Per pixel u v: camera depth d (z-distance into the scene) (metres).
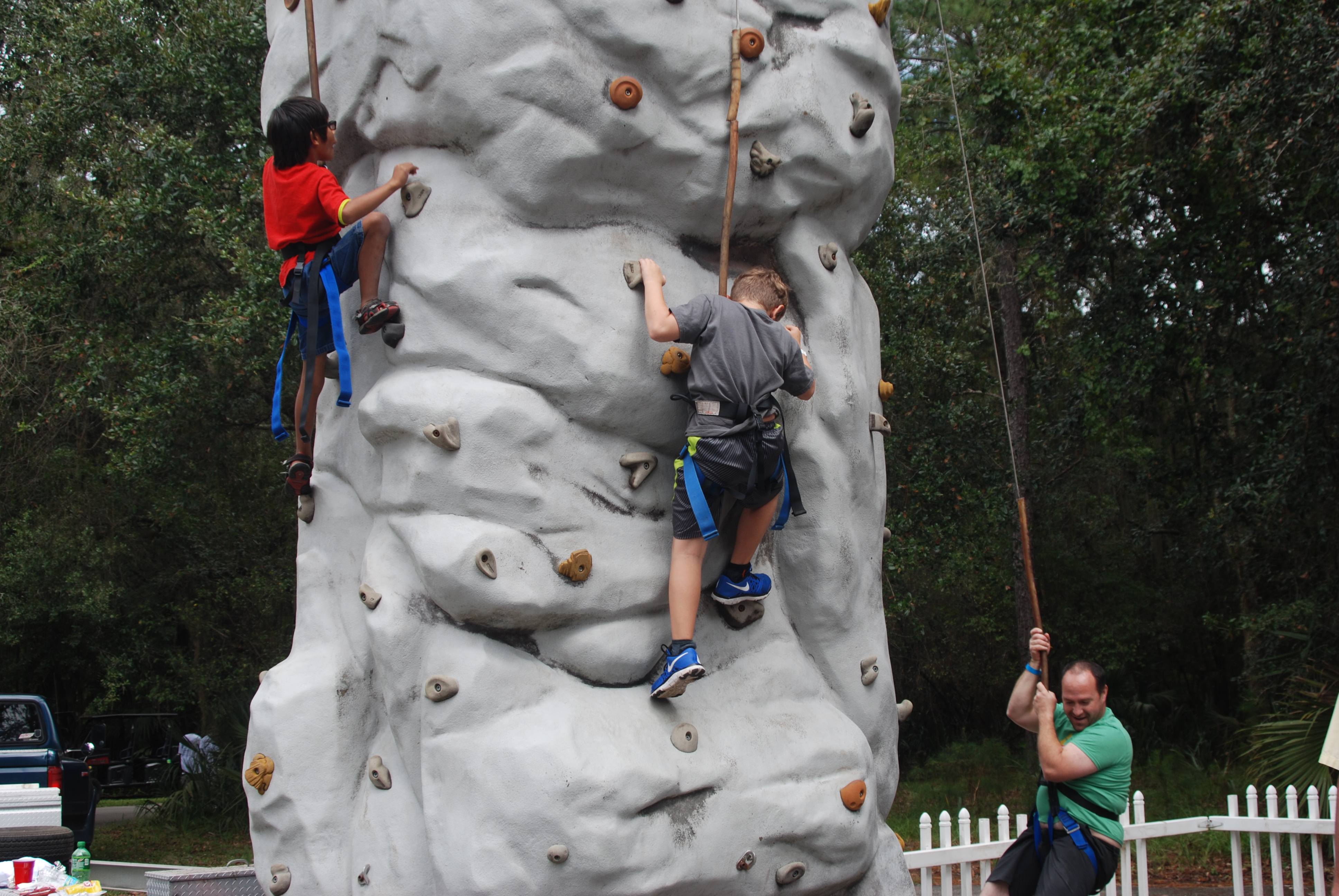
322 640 3.73
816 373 3.81
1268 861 9.54
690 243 3.67
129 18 11.45
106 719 17.27
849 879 3.63
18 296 11.95
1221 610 16.42
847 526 3.87
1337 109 9.06
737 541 3.46
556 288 3.31
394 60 3.39
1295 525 11.02
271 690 3.65
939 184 13.64
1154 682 17.14
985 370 13.09
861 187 3.89
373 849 3.37
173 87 11.38
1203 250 11.25
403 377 3.38
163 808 14.23
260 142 11.34
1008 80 11.37
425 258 3.35
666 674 3.22
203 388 11.88
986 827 6.02
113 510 14.02
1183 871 9.66
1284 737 9.31
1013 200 11.34
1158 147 10.95
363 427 3.47
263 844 3.62
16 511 13.59
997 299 15.03
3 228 13.11
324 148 3.48
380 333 3.60
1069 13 11.84
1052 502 16.25
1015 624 16.94
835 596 3.85
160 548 14.52
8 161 11.86
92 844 12.09
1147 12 10.71
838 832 3.48
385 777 3.44
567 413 3.34
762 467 3.19
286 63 3.85
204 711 15.70
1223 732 14.40
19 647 15.95
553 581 3.24
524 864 3.02
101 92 11.30
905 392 12.60
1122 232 11.40
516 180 3.29
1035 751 14.59
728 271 3.72
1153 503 16.64
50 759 10.38
